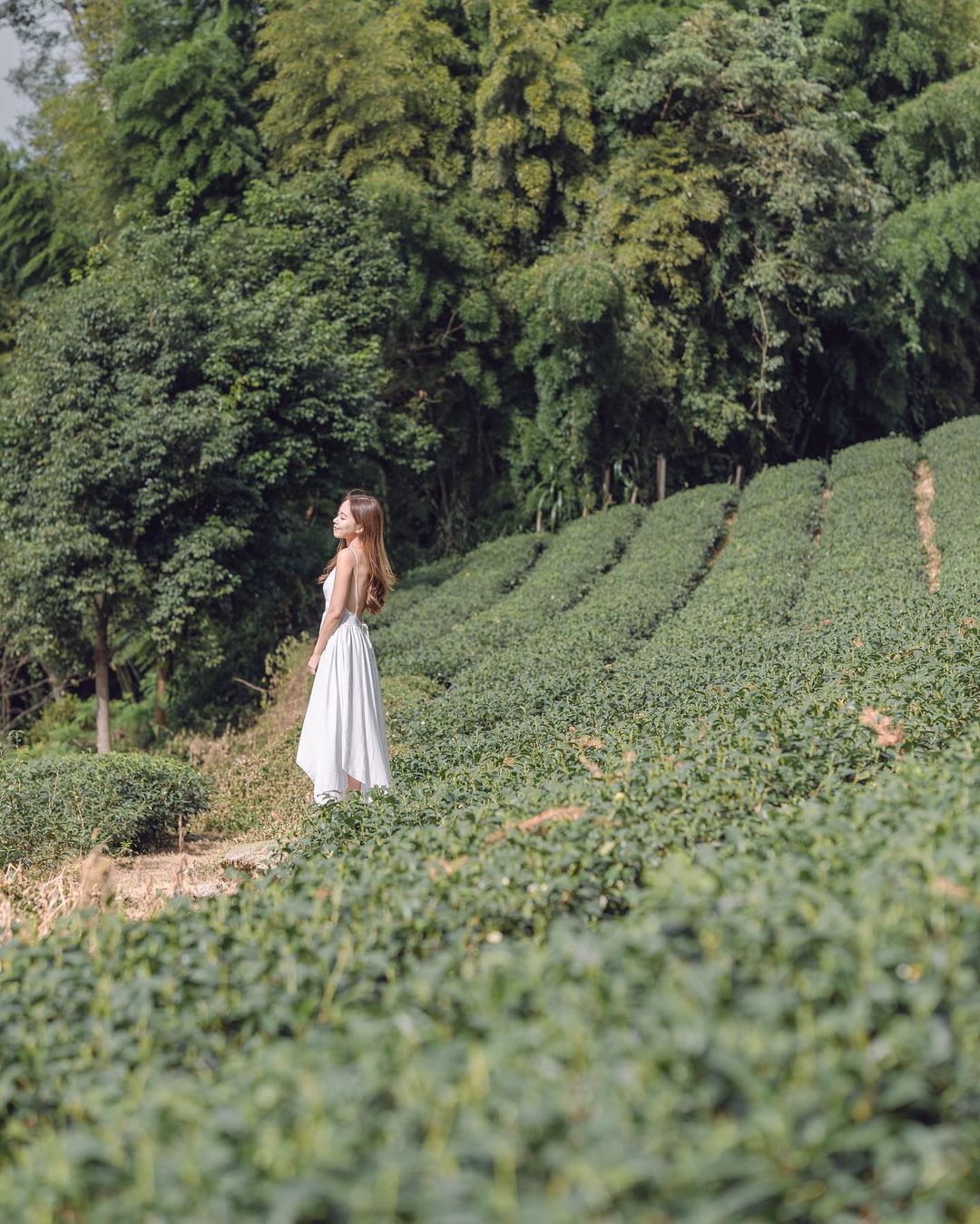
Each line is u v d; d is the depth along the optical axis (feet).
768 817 14.83
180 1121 7.89
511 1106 7.04
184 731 54.44
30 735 60.18
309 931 11.66
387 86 75.36
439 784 21.59
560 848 13.74
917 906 9.08
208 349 55.06
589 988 8.43
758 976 8.44
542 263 78.59
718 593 50.93
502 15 78.38
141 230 62.59
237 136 74.18
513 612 55.67
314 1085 7.64
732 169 76.89
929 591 41.63
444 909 12.42
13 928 15.17
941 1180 6.76
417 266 76.13
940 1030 7.55
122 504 51.29
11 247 77.51
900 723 20.36
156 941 12.41
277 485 56.70
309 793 35.27
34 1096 9.59
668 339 78.13
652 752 20.47
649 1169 6.43
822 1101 7.04
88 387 50.44
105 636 53.67
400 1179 6.75
